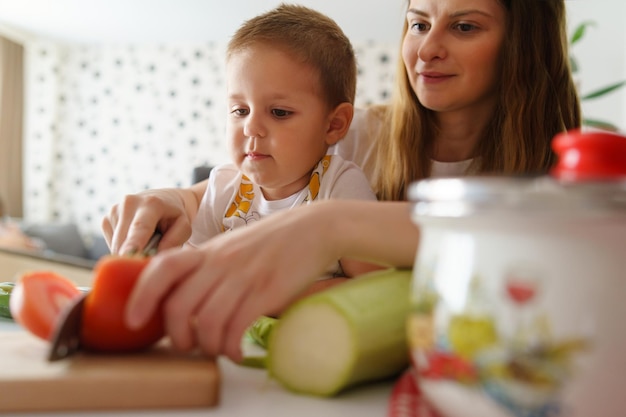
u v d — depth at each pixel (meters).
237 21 4.20
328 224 0.42
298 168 0.79
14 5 3.99
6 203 4.66
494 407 0.27
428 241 0.31
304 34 0.81
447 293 0.28
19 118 4.75
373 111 1.13
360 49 4.64
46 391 0.33
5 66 4.58
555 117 0.91
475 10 0.78
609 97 3.19
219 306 0.38
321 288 0.67
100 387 0.34
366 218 0.43
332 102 0.85
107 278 0.38
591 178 0.27
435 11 0.78
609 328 0.26
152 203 0.62
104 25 4.39
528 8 0.83
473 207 0.27
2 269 2.07
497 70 0.84
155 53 4.83
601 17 3.18
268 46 0.77
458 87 0.80
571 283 0.26
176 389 0.34
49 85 4.82
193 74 4.80
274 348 0.38
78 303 0.37
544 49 0.88
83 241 4.48
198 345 0.39
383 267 0.70
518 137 0.86
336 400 0.37
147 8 3.99
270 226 0.41
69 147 4.93
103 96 4.89
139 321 0.37
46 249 4.07
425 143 0.95
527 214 0.26
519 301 0.26
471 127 0.92
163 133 4.83
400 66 0.95
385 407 0.36
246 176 0.87
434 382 0.30
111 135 4.88
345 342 0.37
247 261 0.39
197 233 0.88
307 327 0.38
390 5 3.77
